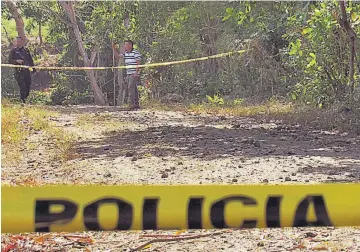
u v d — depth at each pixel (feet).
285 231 16.93
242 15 42.75
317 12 43.55
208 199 9.78
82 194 9.77
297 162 27.22
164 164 26.94
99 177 24.31
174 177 24.12
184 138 35.91
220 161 27.53
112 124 44.14
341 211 9.96
